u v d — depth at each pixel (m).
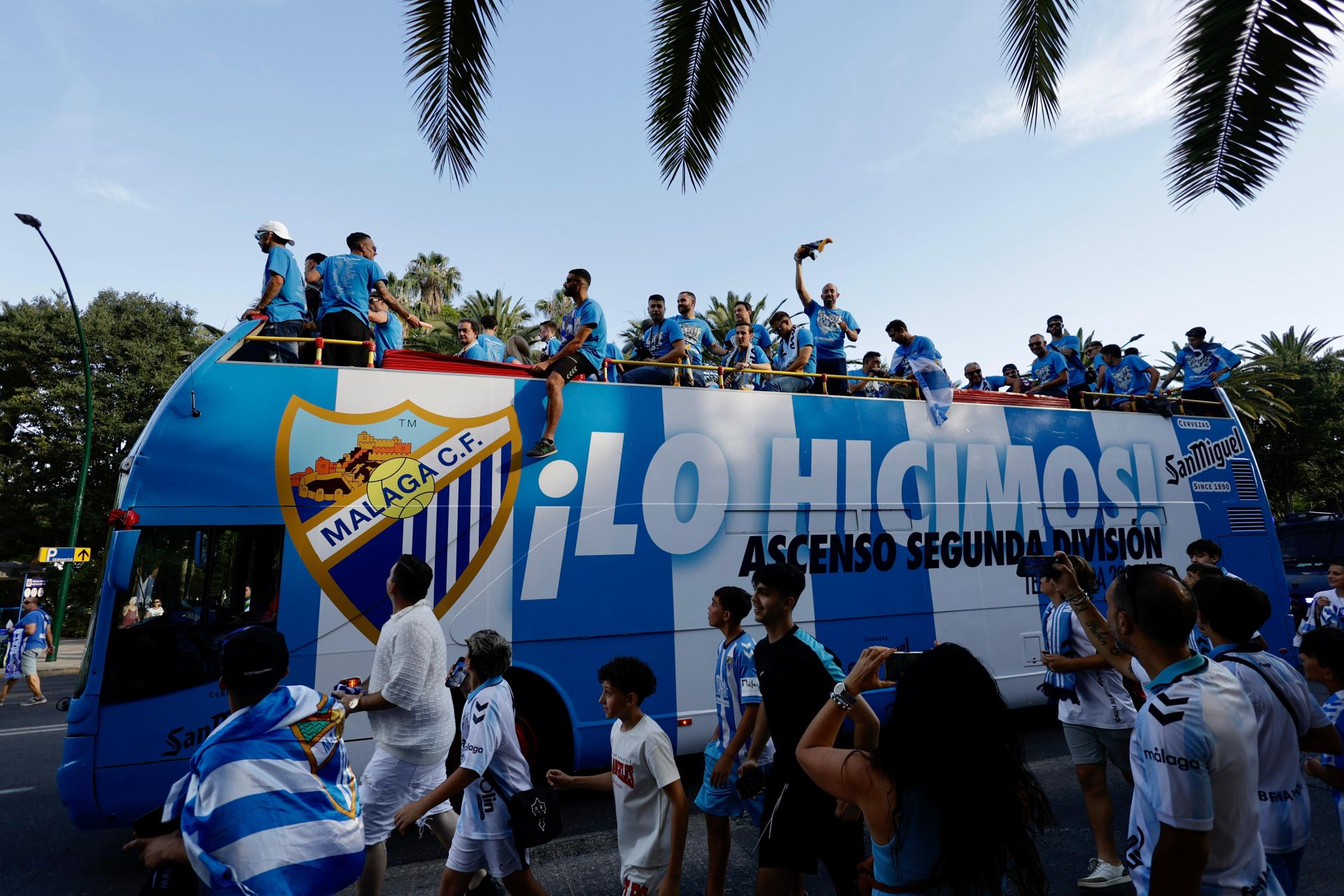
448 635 5.79
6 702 12.88
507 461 6.20
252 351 6.08
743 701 3.64
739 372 7.35
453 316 33.81
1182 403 10.00
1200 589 3.01
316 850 2.28
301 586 5.42
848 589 7.22
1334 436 29.95
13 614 17.69
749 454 7.09
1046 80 5.40
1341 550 14.98
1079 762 4.36
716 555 6.76
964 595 7.73
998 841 1.82
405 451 5.89
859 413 7.68
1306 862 4.59
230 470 5.41
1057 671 4.37
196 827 2.18
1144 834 2.21
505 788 3.42
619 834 3.39
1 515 26.19
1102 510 8.64
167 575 5.18
